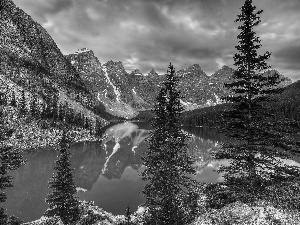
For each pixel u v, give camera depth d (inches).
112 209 2082.9
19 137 4362.7
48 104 6815.9
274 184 603.5
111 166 3750.0
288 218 551.2
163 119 686.5
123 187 2733.8
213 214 660.1
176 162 658.8
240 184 641.6
